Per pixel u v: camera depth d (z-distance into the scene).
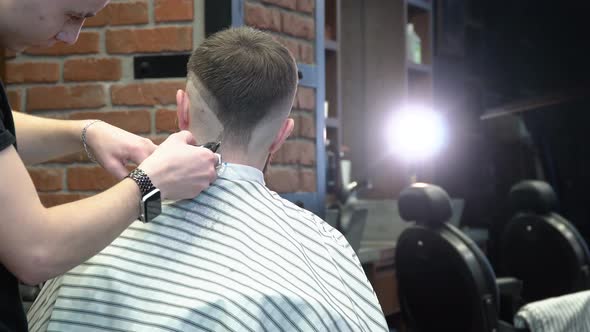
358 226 3.22
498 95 6.03
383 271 3.46
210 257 1.15
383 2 4.70
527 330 2.50
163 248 1.17
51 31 1.10
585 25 6.64
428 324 2.80
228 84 1.22
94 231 1.03
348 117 4.75
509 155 5.35
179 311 1.10
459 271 2.60
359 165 4.69
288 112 1.29
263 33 1.30
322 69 2.71
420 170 4.71
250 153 1.26
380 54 4.70
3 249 0.99
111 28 2.36
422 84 4.89
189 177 1.12
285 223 1.22
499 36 6.09
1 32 1.09
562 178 6.13
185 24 2.31
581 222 6.15
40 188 2.41
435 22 5.25
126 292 1.14
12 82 2.44
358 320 1.19
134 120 2.34
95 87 2.37
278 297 1.11
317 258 1.21
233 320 1.09
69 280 1.18
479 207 5.33
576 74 6.25
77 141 1.36
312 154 2.68
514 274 3.51
